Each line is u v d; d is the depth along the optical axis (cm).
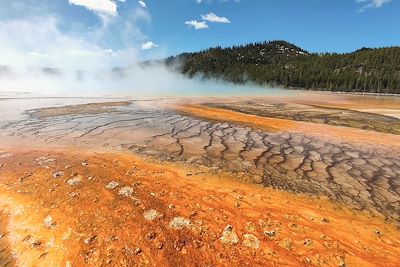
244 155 1086
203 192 750
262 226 608
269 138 1373
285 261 510
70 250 512
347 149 1222
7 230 568
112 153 1040
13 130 1362
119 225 584
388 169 992
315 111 2375
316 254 532
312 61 10712
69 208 641
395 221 662
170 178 828
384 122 1894
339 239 581
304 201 734
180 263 493
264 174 903
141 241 539
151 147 1135
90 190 727
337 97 4644
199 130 1491
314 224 629
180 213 639
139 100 2909
